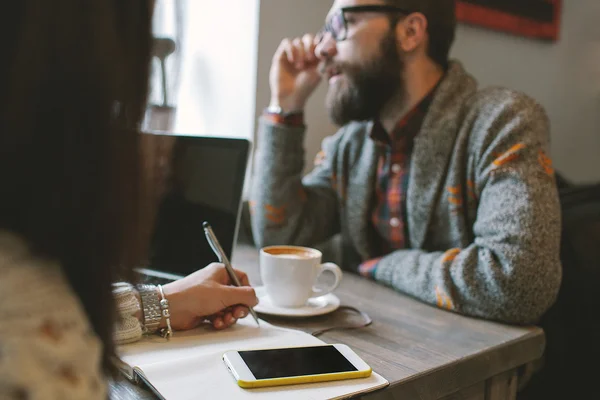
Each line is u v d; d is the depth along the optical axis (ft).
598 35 8.22
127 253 1.05
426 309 2.93
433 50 3.80
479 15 6.19
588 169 8.54
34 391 0.83
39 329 0.88
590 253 3.44
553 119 7.80
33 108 0.86
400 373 2.01
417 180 3.67
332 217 4.42
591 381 3.45
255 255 4.03
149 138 1.10
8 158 0.88
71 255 0.97
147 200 1.11
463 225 3.53
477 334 2.55
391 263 3.33
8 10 0.85
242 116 5.15
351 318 2.71
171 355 2.03
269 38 5.06
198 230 3.06
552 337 3.47
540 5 6.95
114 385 1.85
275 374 1.82
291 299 2.71
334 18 3.85
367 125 4.18
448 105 3.65
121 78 0.95
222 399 1.67
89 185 0.94
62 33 0.86
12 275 0.90
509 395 2.53
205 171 3.13
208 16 5.41
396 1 3.67
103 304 1.04
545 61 7.47
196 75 5.43
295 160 4.15
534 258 2.80
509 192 3.07
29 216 0.92
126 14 0.98
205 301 2.33
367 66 3.75
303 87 4.24
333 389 1.78
